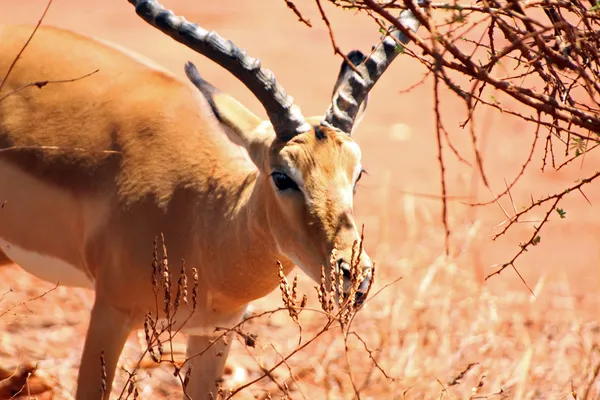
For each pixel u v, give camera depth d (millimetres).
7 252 15062
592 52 9742
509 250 24719
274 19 53562
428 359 16703
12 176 14367
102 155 13648
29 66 14586
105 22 51250
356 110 12125
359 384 16047
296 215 11328
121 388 15859
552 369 16781
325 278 10945
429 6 9344
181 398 15805
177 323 13344
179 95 13977
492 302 19922
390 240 24438
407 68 45844
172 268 13000
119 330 13312
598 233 26578
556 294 21922
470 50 37250
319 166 11242
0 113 14469
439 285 20609
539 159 33250
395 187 29500
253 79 11578
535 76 34562
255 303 20062
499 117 37562
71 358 16812
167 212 13062
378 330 17906
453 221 25453
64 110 14125
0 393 14523
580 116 9438
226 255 12570
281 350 17906
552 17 10180
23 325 17953
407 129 36562
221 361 13992
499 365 17109
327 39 49688
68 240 14102
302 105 38656
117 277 13188
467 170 31875
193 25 11766
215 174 12984
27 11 52875
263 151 11984
